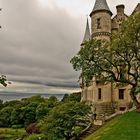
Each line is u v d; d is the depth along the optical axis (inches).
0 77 610.5
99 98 2490.2
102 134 1483.8
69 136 2011.6
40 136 2372.0
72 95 5078.7
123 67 1836.9
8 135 4010.8
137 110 1818.4
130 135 1318.9
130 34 1683.1
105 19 2544.3
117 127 1510.8
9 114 5305.1
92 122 2159.2
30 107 5068.9
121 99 2484.0
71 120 2004.2
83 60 1802.4
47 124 2039.9
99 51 1775.3
